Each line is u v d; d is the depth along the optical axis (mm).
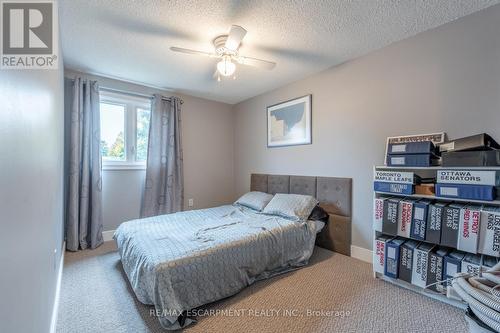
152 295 1560
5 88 601
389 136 2359
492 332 896
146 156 3568
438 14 1865
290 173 3410
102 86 3156
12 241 639
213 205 4277
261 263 2096
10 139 634
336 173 2840
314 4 1732
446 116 1999
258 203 3166
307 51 2467
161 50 2439
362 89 2566
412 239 2062
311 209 2766
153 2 1713
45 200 1236
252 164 4109
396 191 2000
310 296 1893
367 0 1690
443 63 2010
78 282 2111
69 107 2941
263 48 2396
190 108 3984
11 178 640
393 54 2314
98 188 3025
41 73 1134
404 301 1809
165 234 2156
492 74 1773
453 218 1681
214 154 4293
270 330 1519
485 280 1064
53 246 1646
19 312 692
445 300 1762
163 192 3586
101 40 2246
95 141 3010
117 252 2822
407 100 2227
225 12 1826
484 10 1801
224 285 1821
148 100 3562
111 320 1612
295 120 3293
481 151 1597
